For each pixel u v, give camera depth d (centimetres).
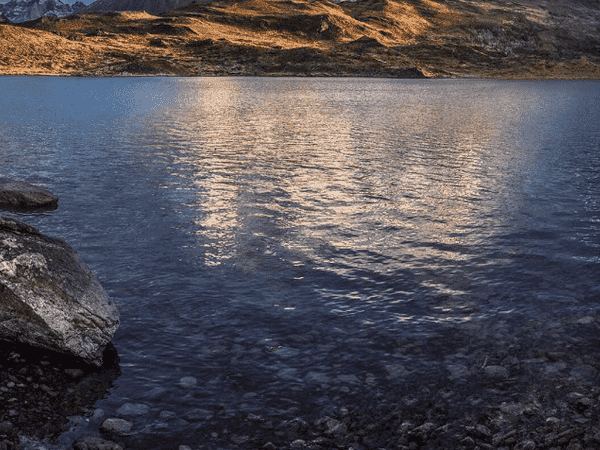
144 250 1262
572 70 18675
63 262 835
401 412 676
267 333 877
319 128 3697
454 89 10138
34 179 2014
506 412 675
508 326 905
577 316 941
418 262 1206
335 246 1307
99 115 4497
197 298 1003
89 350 771
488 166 2355
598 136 3378
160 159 2450
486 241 1351
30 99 6362
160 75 16175
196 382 735
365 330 891
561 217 1561
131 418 654
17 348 787
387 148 2856
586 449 607
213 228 1438
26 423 629
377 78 15850
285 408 682
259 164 2352
